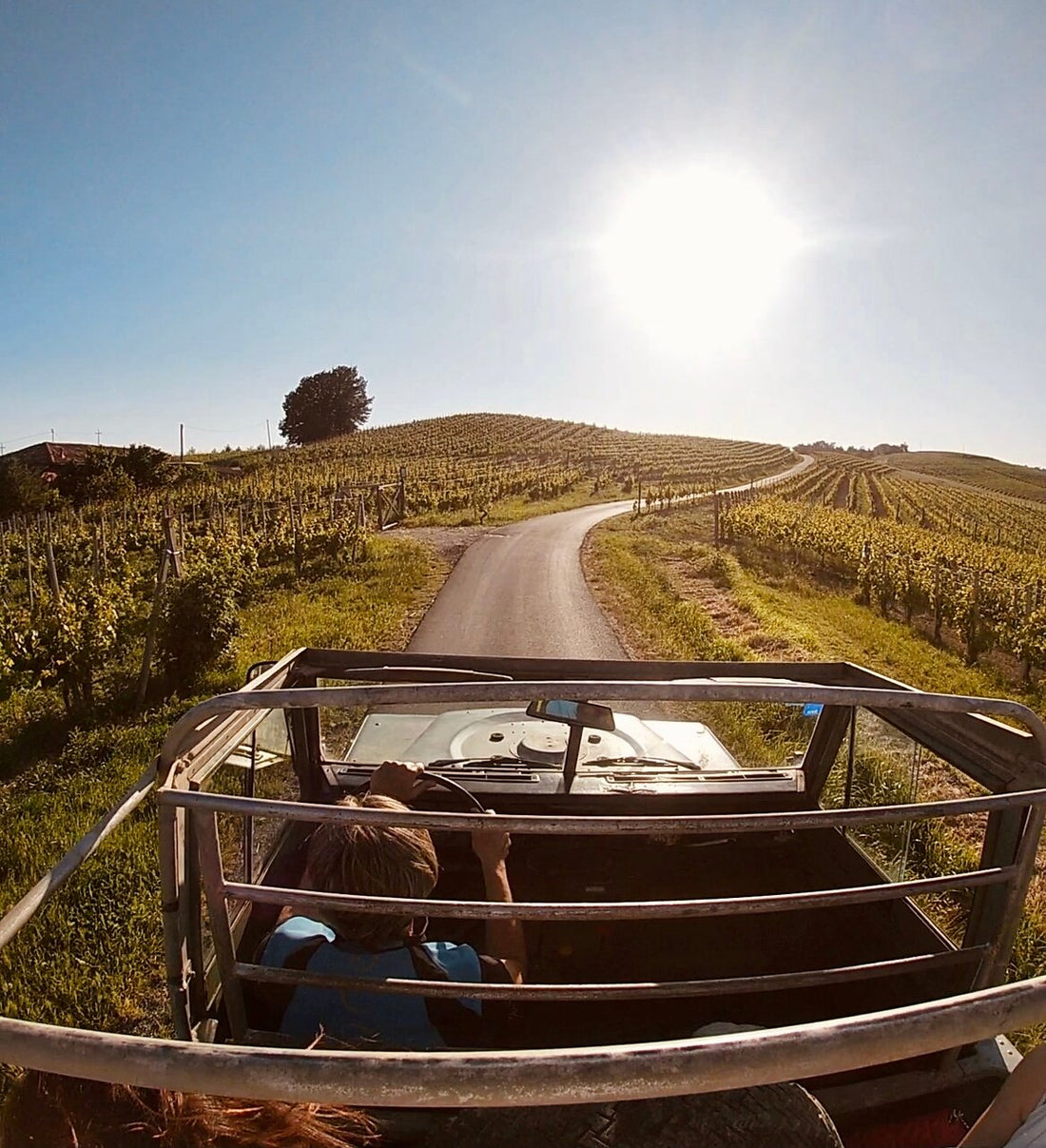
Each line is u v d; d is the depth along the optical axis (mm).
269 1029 1912
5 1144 1253
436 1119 1538
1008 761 1854
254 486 46219
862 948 2512
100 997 3639
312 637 11578
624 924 2855
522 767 3098
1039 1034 3357
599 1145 1279
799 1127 1314
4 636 9844
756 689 1515
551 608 14961
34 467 67000
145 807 5559
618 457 95438
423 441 102562
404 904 1469
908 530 42312
